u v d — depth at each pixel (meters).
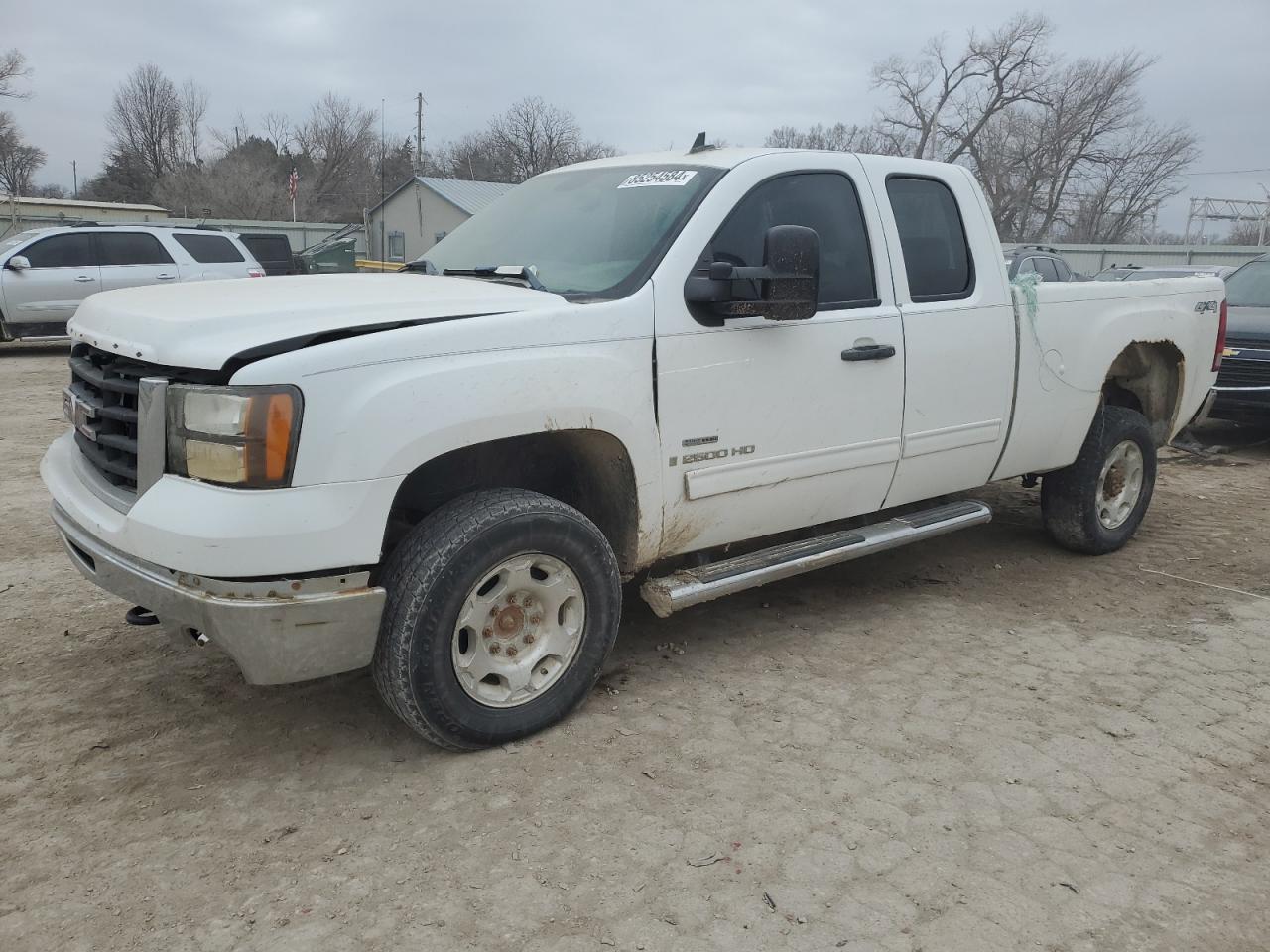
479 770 3.19
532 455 3.70
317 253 28.42
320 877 2.66
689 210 3.69
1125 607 4.79
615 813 2.95
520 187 4.67
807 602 4.81
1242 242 62.41
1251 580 5.20
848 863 2.73
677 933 2.45
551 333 3.23
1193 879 2.70
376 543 2.91
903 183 4.40
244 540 2.73
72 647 4.14
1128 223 57.22
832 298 4.05
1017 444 4.85
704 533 3.81
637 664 4.03
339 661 2.97
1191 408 5.89
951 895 2.60
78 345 3.70
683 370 3.54
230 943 2.41
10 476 7.13
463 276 3.90
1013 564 5.46
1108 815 2.99
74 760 3.25
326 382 2.81
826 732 3.46
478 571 3.10
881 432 4.21
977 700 3.74
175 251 15.82
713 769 3.21
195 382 2.86
